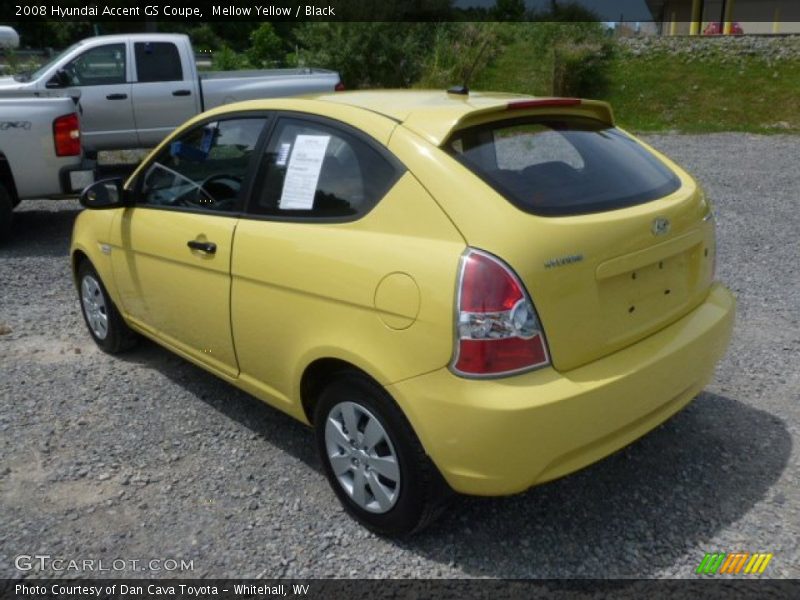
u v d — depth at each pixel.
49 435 4.04
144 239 4.19
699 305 3.46
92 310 5.11
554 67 20.47
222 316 3.70
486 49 21.58
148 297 4.32
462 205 2.80
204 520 3.32
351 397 3.09
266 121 3.65
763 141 15.52
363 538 3.19
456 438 2.73
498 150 3.08
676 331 3.21
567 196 2.98
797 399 4.27
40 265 7.26
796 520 3.23
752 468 3.61
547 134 3.30
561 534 3.18
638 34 24.19
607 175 3.24
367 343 2.94
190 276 3.87
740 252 7.29
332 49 19.31
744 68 20.44
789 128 17.17
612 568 2.98
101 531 3.25
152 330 4.47
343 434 3.20
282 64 21.86
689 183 3.56
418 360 2.78
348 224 3.10
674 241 3.16
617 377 2.84
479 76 21.20
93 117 10.65
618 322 2.97
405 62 19.59
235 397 4.48
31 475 3.67
